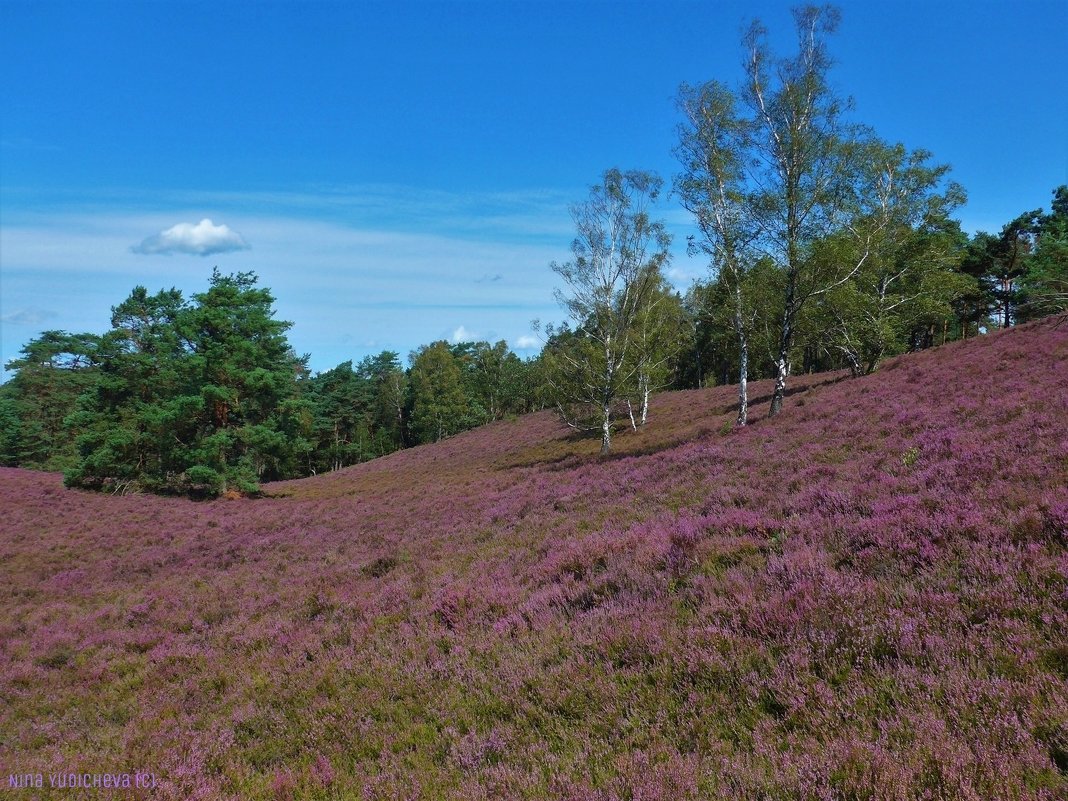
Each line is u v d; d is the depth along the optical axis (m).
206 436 42.34
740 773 4.10
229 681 8.98
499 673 6.73
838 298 27.50
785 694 4.89
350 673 7.99
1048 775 3.57
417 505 26.38
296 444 45.28
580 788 4.25
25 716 9.29
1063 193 53.69
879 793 3.54
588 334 36.16
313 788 5.41
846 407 22.61
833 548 8.02
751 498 12.23
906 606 5.79
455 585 10.78
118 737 7.78
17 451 73.62
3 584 19.39
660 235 33.81
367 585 12.96
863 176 26.97
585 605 8.23
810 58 25.16
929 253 35.50
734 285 28.52
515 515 18.22
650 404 58.72
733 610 6.50
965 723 4.11
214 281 44.94
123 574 20.03
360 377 109.88
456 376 92.50
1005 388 18.11
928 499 8.89
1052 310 39.19
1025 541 6.75
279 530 25.95
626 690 5.69
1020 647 4.86
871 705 4.60
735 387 55.16
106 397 44.62
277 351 46.91
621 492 17.83
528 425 68.88
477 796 4.49
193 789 5.66
